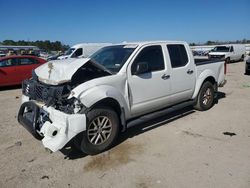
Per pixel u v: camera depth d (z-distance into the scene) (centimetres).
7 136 498
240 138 460
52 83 402
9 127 553
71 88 389
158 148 427
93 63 425
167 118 588
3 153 422
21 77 1121
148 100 482
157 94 498
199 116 601
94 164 380
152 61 494
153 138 471
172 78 529
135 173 350
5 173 359
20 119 447
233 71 1659
